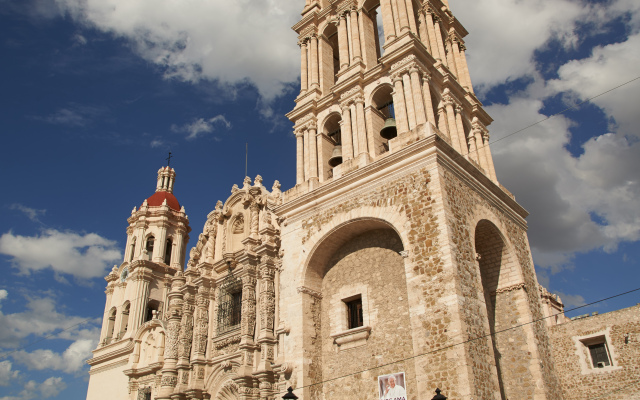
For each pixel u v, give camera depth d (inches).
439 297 893.2
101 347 2202.3
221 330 1568.7
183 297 1699.1
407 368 938.1
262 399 1269.7
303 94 1400.1
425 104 1146.0
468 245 983.0
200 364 1555.1
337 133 1349.7
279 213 1240.2
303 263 1132.5
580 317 1152.2
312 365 1058.1
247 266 1469.0
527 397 1052.5
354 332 1035.3
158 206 2488.9
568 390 1113.4
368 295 1059.3
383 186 1058.7
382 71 1226.0
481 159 1316.4
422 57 1202.6
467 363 827.4
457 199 1015.0
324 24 1491.1
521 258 1210.0
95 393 2107.5
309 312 1103.6
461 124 1252.5
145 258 2299.5
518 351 1102.4
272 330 1355.8
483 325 916.0
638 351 1047.0
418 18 1395.2
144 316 2167.8
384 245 1075.3
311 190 1214.9
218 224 1747.0
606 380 1071.0
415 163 1024.9
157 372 1732.3
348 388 1016.2
